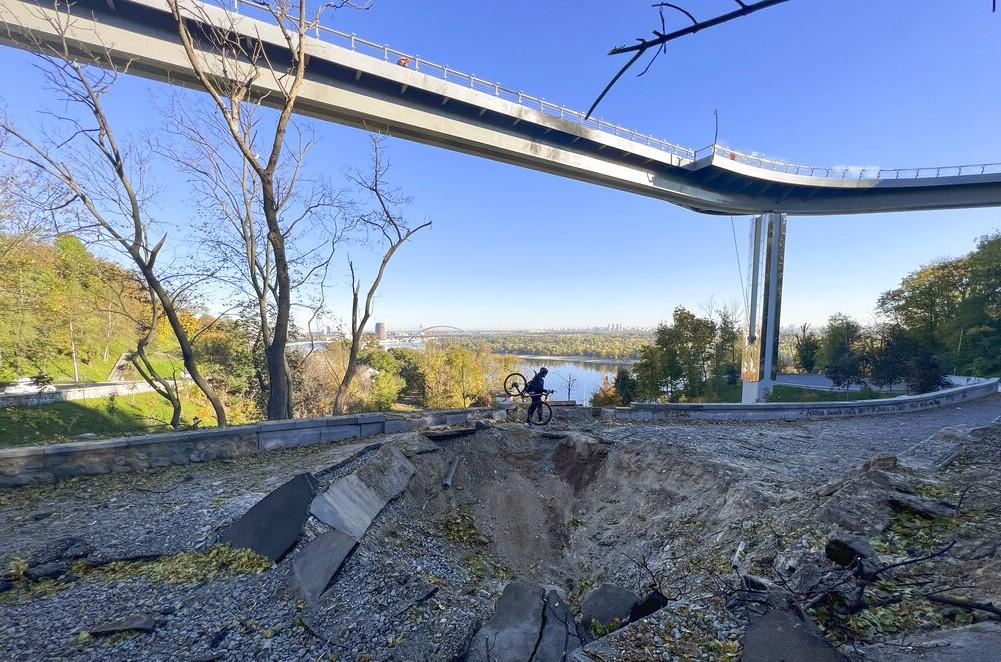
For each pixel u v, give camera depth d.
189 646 3.88
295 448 9.90
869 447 10.94
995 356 36.31
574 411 14.20
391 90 24.84
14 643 3.86
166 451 8.41
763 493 6.84
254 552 5.22
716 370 43.81
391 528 6.65
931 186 43.88
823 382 42.38
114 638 3.95
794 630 3.29
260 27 19.08
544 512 9.14
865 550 4.09
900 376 31.44
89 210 12.71
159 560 5.20
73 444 7.61
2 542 5.42
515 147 30.19
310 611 4.29
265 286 16.64
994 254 37.91
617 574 6.97
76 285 27.88
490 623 4.26
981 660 2.71
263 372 23.94
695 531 6.88
